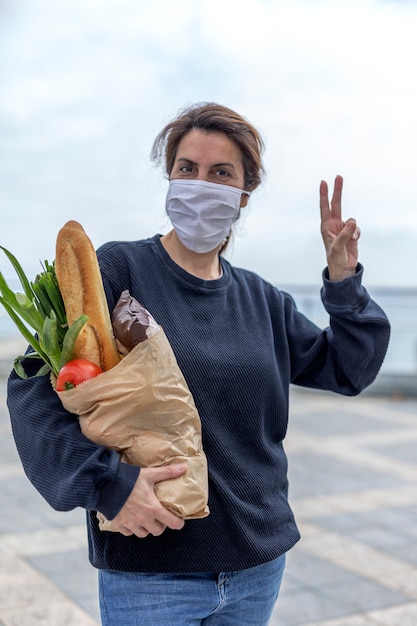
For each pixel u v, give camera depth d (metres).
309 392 13.14
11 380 1.97
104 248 2.17
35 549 5.17
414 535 5.54
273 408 2.23
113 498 1.77
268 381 2.17
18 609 4.23
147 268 2.15
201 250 2.20
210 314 2.15
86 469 1.75
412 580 4.72
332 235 2.33
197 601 2.02
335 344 2.38
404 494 6.62
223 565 2.02
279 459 2.22
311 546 5.30
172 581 2.00
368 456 8.12
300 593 4.52
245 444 2.13
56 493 1.77
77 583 4.59
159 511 1.79
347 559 5.06
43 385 1.90
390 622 4.16
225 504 2.04
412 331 13.99
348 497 6.52
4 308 1.84
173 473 1.82
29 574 4.72
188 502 1.83
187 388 1.90
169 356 1.84
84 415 1.82
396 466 7.66
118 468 1.77
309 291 14.23
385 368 13.43
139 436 1.83
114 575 2.03
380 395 12.73
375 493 6.65
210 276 2.26
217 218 2.19
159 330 1.84
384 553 5.17
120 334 1.84
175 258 2.23
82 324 1.77
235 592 2.07
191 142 2.21
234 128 2.20
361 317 2.31
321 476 7.23
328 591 4.55
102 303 1.85
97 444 1.81
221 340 2.13
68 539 5.38
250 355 2.15
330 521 5.85
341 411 11.23
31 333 1.88
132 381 1.78
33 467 1.84
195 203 2.17
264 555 2.07
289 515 2.21
